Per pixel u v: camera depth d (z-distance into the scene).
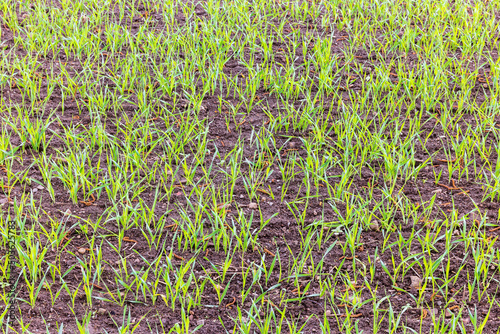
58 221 3.63
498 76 5.26
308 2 7.16
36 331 2.87
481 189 4.02
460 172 4.20
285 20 6.64
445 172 4.22
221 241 3.56
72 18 5.96
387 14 6.58
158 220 3.70
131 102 4.81
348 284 3.21
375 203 3.88
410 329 2.88
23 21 6.30
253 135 4.66
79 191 3.95
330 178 4.17
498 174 4.05
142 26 5.91
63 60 5.66
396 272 3.26
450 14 6.50
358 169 4.25
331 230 3.66
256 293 3.19
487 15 6.77
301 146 4.52
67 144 4.13
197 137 4.42
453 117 4.88
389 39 6.14
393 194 3.98
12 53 5.67
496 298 3.13
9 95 5.03
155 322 2.97
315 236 3.62
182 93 5.21
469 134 4.60
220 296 3.15
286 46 6.05
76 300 3.08
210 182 4.08
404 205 3.86
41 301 3.06
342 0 6.88
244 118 4.88
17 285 3.15
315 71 5.58
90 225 3.63
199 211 3.79
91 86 5.13
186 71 5.38
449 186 4.06
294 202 3.84
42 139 4.38
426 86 4.97
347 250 3.51
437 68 5.25
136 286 3.20
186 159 4.34
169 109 4.97
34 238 3.47
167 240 3.55
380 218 3.75
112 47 5.68
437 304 3.11
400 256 3.45
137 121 4.76
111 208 3.79
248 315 2.94
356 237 3.56
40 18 6.14
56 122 4.68
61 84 4.96
